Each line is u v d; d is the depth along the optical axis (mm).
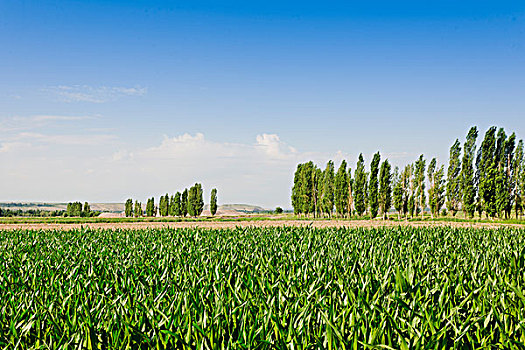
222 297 4891
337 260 8414
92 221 49531
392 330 4070
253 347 3898
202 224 38031
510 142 49031
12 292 5801
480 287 5344
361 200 63375
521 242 12727
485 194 47562
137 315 4754
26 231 18438
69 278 6887
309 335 4117
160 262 8438
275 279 6570
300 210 73438
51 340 4145
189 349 3850
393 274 6266
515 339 4145
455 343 3881
